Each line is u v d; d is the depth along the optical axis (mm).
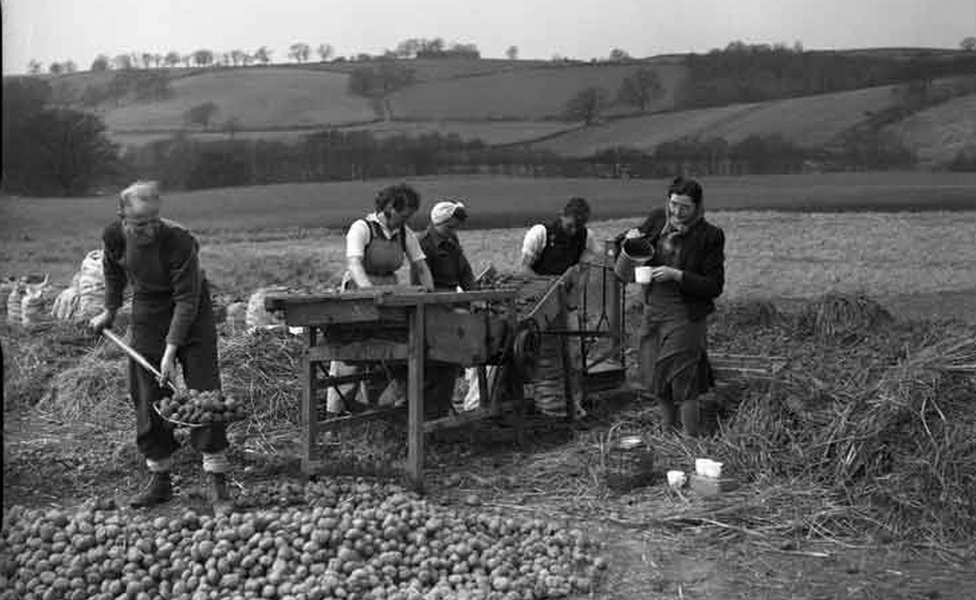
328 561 5031
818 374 7891
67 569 4918
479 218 29344
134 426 8266
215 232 28156
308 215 32000
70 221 26984
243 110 48000
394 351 6539
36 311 12289
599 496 6461
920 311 12969
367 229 7535
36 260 21531
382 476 6668
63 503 6445
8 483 6762
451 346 6918
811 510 6016
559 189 35062
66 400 8812
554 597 4863
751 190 31688
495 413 7539
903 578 5152
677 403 7477
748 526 5867
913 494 5992
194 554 4965
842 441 6574
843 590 4984
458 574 5043
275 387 8438
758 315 10930
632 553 5473
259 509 6023
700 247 7246
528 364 7816
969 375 6793
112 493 6680
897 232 21234
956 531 5719
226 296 15102
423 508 5688
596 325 9133
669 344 7309
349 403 7906
